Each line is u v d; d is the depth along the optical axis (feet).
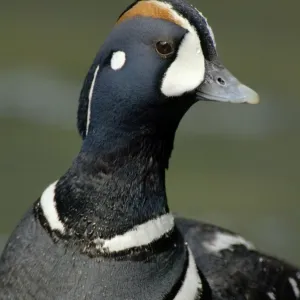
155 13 26.35
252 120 67.62
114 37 26.61
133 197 26.66
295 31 85.81
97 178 26.66
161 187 27.14
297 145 64.18
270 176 60.44
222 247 31.53
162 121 26.78
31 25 83.30
